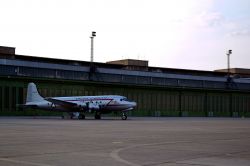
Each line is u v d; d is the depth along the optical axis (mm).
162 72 98875
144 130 30594
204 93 103125
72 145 17797
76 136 23234
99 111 66062
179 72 110875
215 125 42375
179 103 98875
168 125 40906
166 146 17797
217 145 18562
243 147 17688
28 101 73062
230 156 14461
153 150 16125
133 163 12516
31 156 13930
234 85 109125
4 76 74688
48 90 81000
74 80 82562
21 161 12727
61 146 17312
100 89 88312
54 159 13227
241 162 13016
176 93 98562
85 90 86125
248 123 49750
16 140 20078
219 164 12555
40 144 18109
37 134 24531
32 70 80062
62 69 84062
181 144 18875
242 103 110188
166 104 96812
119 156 14117
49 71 82312
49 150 15758
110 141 20047
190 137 23500
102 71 88625
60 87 82625
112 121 53219
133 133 26672
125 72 92188
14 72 77688
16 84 76875
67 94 83562
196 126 39219
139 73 94312
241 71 124125
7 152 15039
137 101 92500
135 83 93250
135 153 15047
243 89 110062
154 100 95062
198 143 19500
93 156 14055
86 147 17000
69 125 38188
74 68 85625
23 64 79000
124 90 91375
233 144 19109
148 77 95500
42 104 71250
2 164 12078
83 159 13289
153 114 94500
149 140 20938
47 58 90375
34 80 78938
